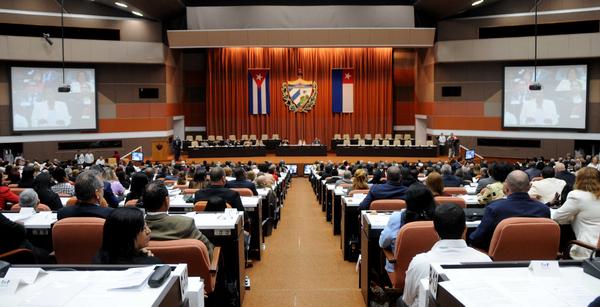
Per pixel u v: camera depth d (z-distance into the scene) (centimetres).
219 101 3019
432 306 257
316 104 3027
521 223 407
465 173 1212
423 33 2509
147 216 412
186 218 421
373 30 2497
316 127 3038
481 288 231
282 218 1193
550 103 2503
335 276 670
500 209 447
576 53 2370
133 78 2681
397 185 646
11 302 217
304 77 3009
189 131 3114
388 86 3023
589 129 2436
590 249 440
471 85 2702
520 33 2631
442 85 2759
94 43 2475
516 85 2577
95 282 236
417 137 3103
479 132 2700
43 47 2359
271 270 702
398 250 436
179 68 3002
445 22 2652
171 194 768
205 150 2675
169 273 241
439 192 624
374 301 524
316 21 2505
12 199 707
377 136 2911
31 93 2420
